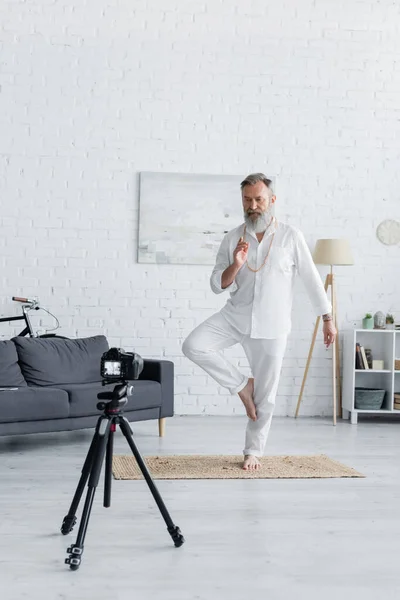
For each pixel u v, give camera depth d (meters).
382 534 3.36
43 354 5.79
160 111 6.83
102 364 3.04
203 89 6.88
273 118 6.96
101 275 6.77
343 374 7.01
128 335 6.80
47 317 6.71
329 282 6.86
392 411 6.74
